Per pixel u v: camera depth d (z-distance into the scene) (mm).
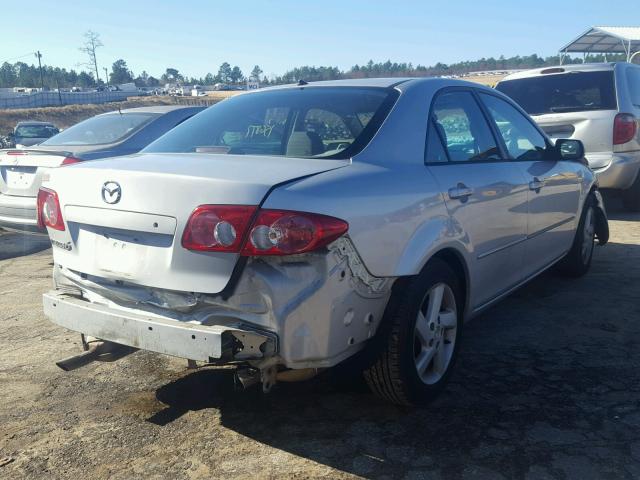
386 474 2816
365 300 2922
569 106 8172
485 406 3400
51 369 3980
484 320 4734
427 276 3254
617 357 4012
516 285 4414
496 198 3873
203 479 2805
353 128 3334
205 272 2691
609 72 8102
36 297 5508
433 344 3410
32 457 2996
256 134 3555
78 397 3598
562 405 3393
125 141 7238
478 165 3852
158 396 3598
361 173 2998
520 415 3295
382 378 3178
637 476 2758
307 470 2857
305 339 2676
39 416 3383
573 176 5207
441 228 3303
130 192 2879
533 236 4496
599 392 3535
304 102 3672
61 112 64062
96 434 3195
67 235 3178
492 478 2768
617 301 5094
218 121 3832
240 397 3566
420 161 3396
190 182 2742
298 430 3205
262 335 2631
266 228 2582
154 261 2826
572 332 4453
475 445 3027
